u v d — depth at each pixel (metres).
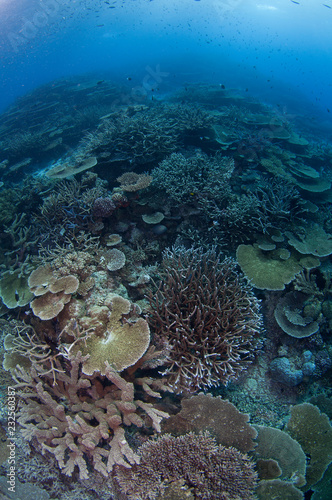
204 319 3.75
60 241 5.88
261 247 5.66
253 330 4.05
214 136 9.01
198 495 2.90
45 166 12.86
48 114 17.98
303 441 3.78
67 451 3.25
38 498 3.26
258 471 3.32
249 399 4.32
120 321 3.87
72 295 4.14
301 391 4.46
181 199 6.14
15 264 6.02
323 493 3.33
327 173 11.25
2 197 7.53
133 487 2.90
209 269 4.68
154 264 5.86
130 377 3.63
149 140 7.92
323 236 5.99
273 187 7.26
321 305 5.03
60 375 3.45
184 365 3.58
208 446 3.08
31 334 4.53
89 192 6.33
